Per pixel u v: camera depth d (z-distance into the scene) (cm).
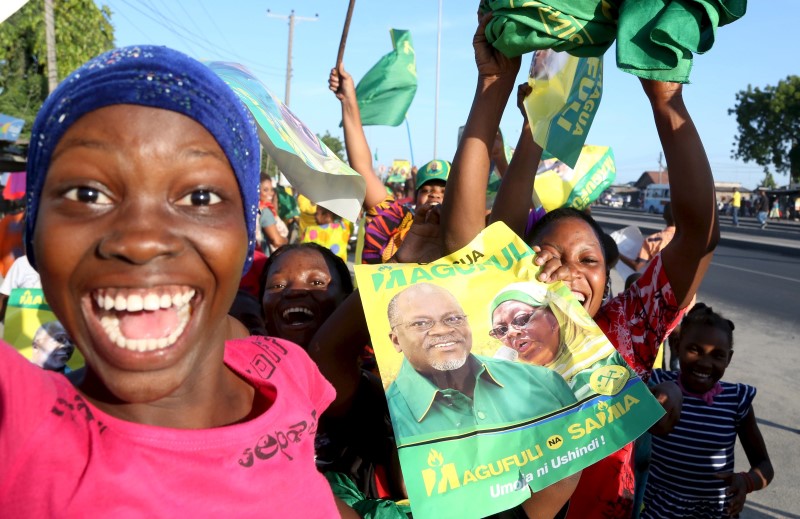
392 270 150
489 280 153
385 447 180
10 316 253
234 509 87
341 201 178
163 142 81
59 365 253
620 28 136
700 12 132
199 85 84
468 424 138
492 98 168
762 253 2223
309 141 165
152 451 83
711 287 1363
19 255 435
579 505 188
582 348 149
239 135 89
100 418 83
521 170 202
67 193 80
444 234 171
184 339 84
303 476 97
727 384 298
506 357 146
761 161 5281
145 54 83
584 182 286
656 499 299
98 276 79
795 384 647
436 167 465
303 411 104
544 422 141
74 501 78
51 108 81
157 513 81
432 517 129
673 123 173
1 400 76
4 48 1973
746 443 297
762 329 937
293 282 220
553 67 192
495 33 156
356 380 178
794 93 4919
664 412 146
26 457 77
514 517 147
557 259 171
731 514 283
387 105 385
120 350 80
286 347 117
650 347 199
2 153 1240
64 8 1950
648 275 200
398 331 144
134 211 79
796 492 417
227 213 87
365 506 139
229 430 90
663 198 5794
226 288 88
